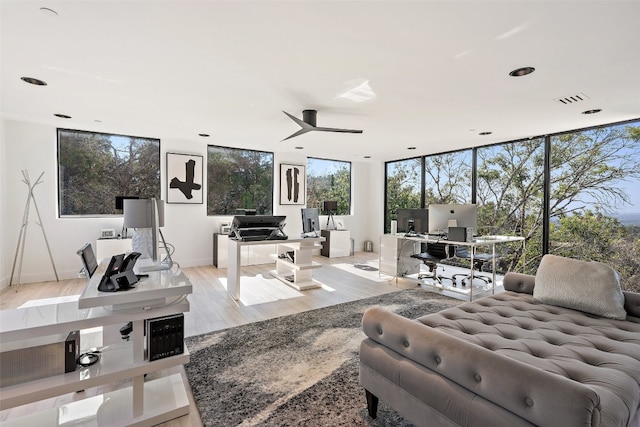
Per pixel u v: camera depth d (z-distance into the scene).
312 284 4.43
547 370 1.31
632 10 1.72
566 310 2.13
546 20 1.84
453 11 1.76
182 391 1.88
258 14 1.82
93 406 1.72
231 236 4.20
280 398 1.89
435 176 6.57
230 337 2.75
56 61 2.43
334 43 2.14
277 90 3.01
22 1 1.69
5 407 1.30
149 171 5.35
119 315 1.55
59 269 4.57
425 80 2.74
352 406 1.82
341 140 5.36
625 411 1.13
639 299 2.03
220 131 4.79
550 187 4.70
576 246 4.41
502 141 5.21
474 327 1.80
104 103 3.45
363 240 8.20
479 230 5.63
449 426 1.31
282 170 6.72
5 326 1.36
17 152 4.25
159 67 2.53
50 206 4.50
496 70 2.52
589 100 3.17
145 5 1.74
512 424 1.13
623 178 3.96
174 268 2.05
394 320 1.65
